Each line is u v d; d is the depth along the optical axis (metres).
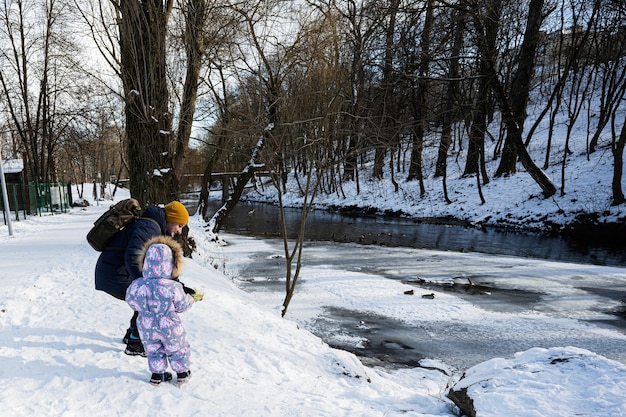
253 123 7.32
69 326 4.18
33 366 3.19
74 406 2.71
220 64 10.45
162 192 8.73
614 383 2.60
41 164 23.59
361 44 8.13
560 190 21.92
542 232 20.42
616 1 19.41
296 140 7.19
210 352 3.88
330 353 4.63
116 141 38.81
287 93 7.31
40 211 20.08
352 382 4.16
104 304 5.01
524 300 9.30
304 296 9.27
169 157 8.98
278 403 3.01
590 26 21.42
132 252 3.16
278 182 7.17
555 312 8.51
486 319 8.01
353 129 7.38
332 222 25.52
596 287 10.47
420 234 20.44
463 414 2.88
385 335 7.15
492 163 30.23
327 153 7.15
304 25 8.16
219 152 14.34
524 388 2.71
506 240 18.66
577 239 18.70
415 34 13.30
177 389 3.03
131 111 8.55
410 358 6.27
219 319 4.90
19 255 8.97
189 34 9.84
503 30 22.48
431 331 7.38
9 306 4.70
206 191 17.77
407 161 36.00
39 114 22.48
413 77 13.77
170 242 3.16
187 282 6.20
